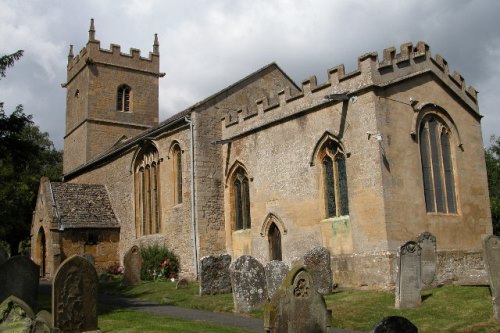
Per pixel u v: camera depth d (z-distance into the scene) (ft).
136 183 109.29
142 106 154.51
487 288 55.93
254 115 86.53
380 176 64.85
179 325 46.26
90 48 147.95
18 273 52.75
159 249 95.09
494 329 42.32
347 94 69.41
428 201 71.26
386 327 30.30
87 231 108.47
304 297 37.73
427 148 73.15
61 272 41.68
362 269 65.36
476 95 82.84
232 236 89.81
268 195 81.97
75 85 156.66
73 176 140.87
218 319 51.44
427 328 43.91
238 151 89.20
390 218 64.28
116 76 151.43
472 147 79.87
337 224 70.44
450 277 67.26
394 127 68.08
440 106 75.25
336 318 49.14
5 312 31.32
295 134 78.18
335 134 71.20
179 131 95.04
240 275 55.67
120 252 111.65
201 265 67.92
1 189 141.08
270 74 103.24
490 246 46.26
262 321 50.01
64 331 41.19
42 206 111.96
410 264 52.24
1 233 144.77
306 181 75.77
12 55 71.72
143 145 106.32
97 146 145.69
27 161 77.56
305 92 77.30
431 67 75.41
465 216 75.36
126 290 79.41
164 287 78.18
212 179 91.09
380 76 68.28
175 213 94.32
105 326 46.26
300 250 75.41
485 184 80.23
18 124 71.87
